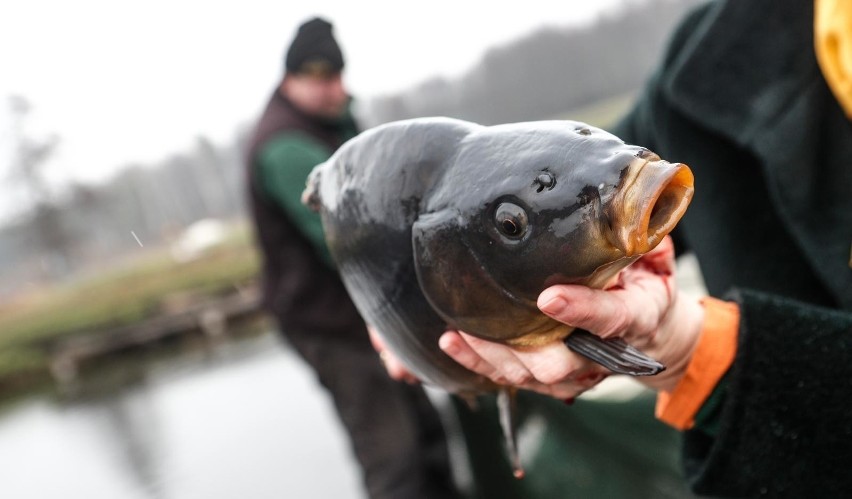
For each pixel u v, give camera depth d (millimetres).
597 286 1112
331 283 3656
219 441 7992
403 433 3740
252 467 6734
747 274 1914
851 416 1302
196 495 6336
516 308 1142
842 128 1766
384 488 3701
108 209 42875
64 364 19484
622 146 1046
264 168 3529
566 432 3283
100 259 41281
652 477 2793
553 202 1062
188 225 47000
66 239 42344
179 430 9023
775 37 1857
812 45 1817
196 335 19812
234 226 41406
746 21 1897
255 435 7824
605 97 49281
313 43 3588
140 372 16359
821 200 1749
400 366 1534
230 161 51625
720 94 1902
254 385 10508
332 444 6812
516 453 1385
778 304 1366
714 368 1344
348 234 1311
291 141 3514
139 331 20047
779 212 1786
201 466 7199
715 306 1389
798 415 1321
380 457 3711
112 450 9062
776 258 1884
